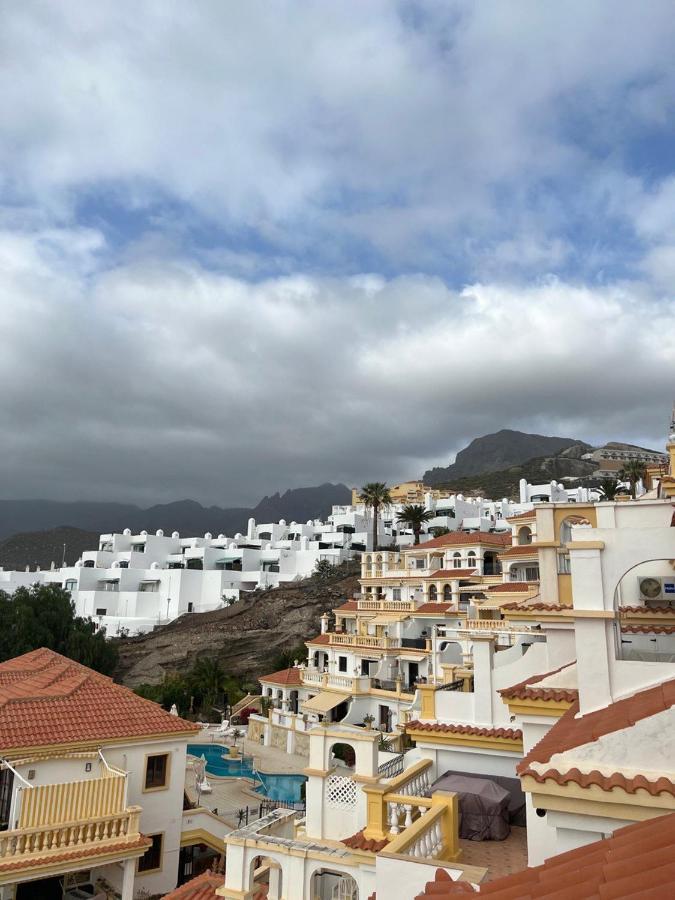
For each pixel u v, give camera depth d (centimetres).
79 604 11306
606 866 787
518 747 1820
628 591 2095
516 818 1772
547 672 1816
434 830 1406
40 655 3756
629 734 1020
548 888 802
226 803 4059
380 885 1176
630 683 1251
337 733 1812
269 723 6000
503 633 4159
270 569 12631
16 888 2305
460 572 6994
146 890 2638
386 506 14862
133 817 2403
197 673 8044
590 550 1323
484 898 843
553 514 2236
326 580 10950
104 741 2602
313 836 1770
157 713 2936
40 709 2695
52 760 2436
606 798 970
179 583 11306
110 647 7625
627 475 9506
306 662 8181
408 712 4662
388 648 6081
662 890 669
